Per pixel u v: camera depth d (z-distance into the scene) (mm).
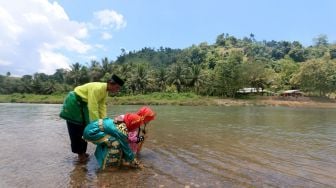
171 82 83125
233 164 7227
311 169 6934
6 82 97375
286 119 22625
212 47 191750
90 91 7039
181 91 83312
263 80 83625
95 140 6625
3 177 5996
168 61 177500
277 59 170375
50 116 21594
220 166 7000
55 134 11562
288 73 102875
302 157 8211
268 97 76938
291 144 10344
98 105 7355
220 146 9586
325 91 83438
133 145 7664
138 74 82500
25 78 102562
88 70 86562
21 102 73250
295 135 12773
